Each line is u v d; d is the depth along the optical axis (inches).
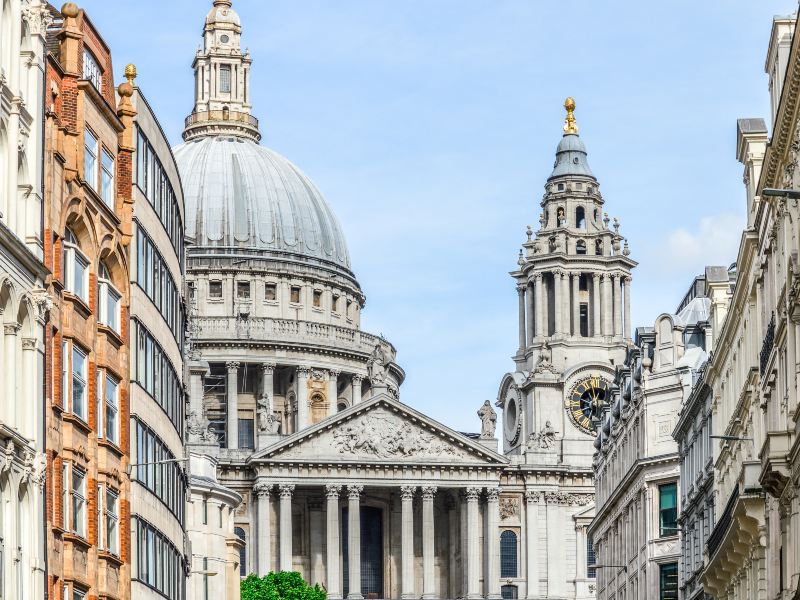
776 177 3065.9
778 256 3127.5
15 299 2448.3
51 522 2667.3
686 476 5182.1
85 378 2967.5
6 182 2476.6
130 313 3277.6
